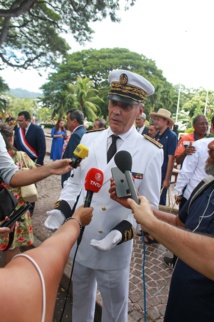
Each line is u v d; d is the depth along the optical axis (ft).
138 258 11.42
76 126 12.66
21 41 68.80
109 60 153.07
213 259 2.83
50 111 171.83
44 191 20.66
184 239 2.98
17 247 9.81
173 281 4.66
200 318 4.10
